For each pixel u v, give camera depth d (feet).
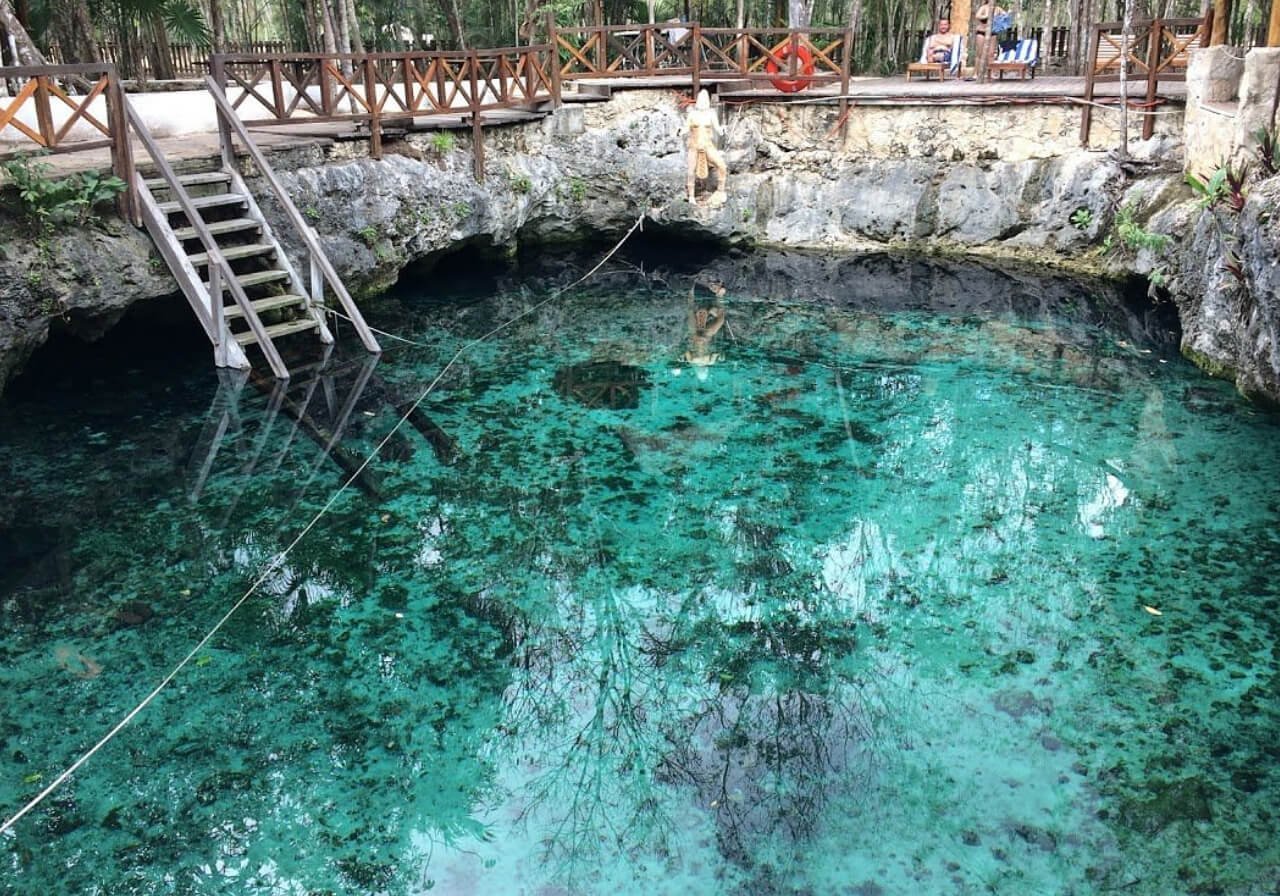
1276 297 23.79
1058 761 14.94
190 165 30.22
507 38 79.56
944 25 62.90
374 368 31.27
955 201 42.60
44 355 30.37
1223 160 30.42
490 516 22.82
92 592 19.54
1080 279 39.45
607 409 28.78
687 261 45.19
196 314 29.17
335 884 13.09
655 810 14.35
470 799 14.65
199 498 23.13
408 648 18.15
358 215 34.71
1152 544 20.84
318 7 66.28
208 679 17.16
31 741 15.61
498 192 40.32
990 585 19.81
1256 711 15.81
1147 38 42.63
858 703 16.53
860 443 26.40
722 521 22.66
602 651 18.16
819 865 13.20
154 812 14.29
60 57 48.47
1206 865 12.97
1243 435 25.48
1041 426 26.89
